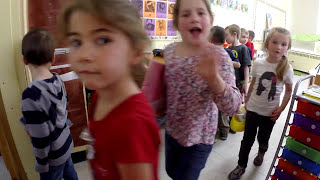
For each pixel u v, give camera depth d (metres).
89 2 0.33
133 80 0.44
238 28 2.30
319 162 1.27
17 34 1.25
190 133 0.88
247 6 4.31
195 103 0.85
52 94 1.05
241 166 1.71
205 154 0.94
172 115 0.91
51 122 1.05
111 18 0.34
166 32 3.12
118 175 0.41
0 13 1.19
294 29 5.30
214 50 0.80
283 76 1.53
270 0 4.75
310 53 4.91
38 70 1.08
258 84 1.62
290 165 1.42
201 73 0.71
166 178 1.70
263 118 1.63
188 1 0.80
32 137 1.01
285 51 1.54
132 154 0.37
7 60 1.25
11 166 1.46
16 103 1.34
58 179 1.23
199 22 0.80
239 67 2.10
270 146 2.17
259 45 4.92
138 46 0.40
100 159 0.42
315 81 1.51
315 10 4.89
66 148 1.18
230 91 0.75
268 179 1.60
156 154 0.43
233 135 2.39
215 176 1.75
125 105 0.40
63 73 1.56
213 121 0.92
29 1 1.26
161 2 2.96
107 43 0.35
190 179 0.95
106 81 0.36
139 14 0.41
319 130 1.23
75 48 0.36
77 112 1.71
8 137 1.39
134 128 0.37
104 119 0.42
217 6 3.72
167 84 0.90
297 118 1.32
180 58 0.86
